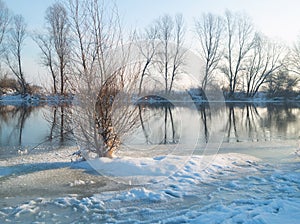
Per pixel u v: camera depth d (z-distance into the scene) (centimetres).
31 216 427
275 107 3192
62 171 635
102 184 558
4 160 743
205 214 418
